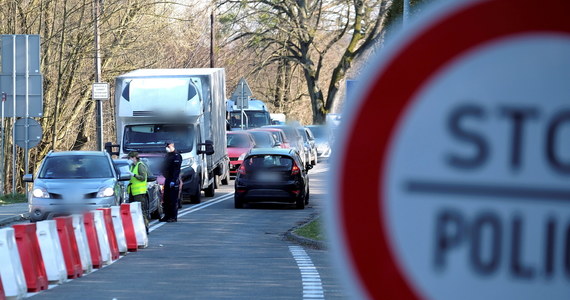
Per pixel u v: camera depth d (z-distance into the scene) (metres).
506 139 5.59
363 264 5.73
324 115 138.62
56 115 94.69
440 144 5.66
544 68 5.56
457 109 5.64
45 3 93.00
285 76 173.88
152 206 58.53
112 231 41.09
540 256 5.54
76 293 29.44
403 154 5.71
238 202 70.94
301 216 64.56
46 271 31.64
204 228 55.72
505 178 5.58
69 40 95.38
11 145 95.06
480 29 5.62
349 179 5.77
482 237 5.59
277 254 42.06
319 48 143.12
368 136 5.75
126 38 99.44
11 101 73.06
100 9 92.19
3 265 27.56
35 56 72.81
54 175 55.31
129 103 72.81
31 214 53.28
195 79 78.12
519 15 5.58
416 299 5.65
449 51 5.65
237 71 152.75
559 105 5.56
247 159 71.25
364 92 5.75
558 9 5.55
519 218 5.56
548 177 5.54
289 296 28.53
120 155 72.44
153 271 35.59
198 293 29.23
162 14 103.44
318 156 148.38
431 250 5.65
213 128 81.56
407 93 5.71
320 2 129.12
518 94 5.58
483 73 5.62
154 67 109.31
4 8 90.88
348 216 5.76
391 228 5.71
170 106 72.94
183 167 73.00
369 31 132.38
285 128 124.38
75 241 34.34
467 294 5.61
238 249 44.34
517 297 5.56
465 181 5.62
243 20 129.75
